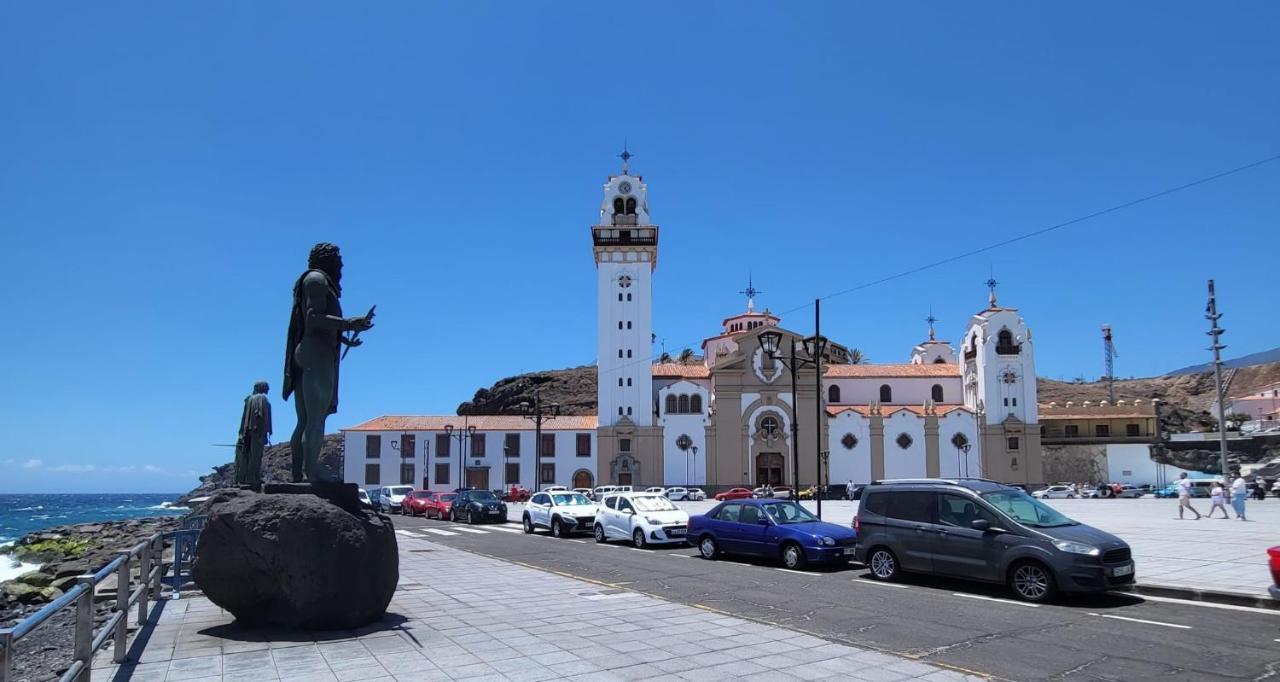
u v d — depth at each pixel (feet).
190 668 26.40
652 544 81.46
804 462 244.83
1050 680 27.07
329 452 321.11
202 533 31.89
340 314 36.81
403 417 266.98
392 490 179.11
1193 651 31.42
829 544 59.47
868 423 248.73
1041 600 43.45
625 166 264.52
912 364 288.10
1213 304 138.62
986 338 252.83
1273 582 42.14
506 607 40.88
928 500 51.13
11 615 66.13
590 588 48.70
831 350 315.99
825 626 36.52
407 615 37.81
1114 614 39.78
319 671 26.30
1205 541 70.23
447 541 89.66
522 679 25.96
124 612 27.30
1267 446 246.68
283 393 36.76
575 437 254.27
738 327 289.94
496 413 430.20
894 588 49.73
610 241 252.83
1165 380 499.92
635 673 27.09
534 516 102.47
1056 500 192.34
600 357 248.52
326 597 31.94
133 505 522.47
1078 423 282.77
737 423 246.88
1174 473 256.11
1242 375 465.47
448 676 26.12
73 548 140.97
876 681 26.50
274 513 31.53
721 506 70.03
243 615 32.89
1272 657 30.45
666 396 248.32
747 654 30.14
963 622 37.60
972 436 248.73
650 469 243.40
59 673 33.32
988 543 46.42
